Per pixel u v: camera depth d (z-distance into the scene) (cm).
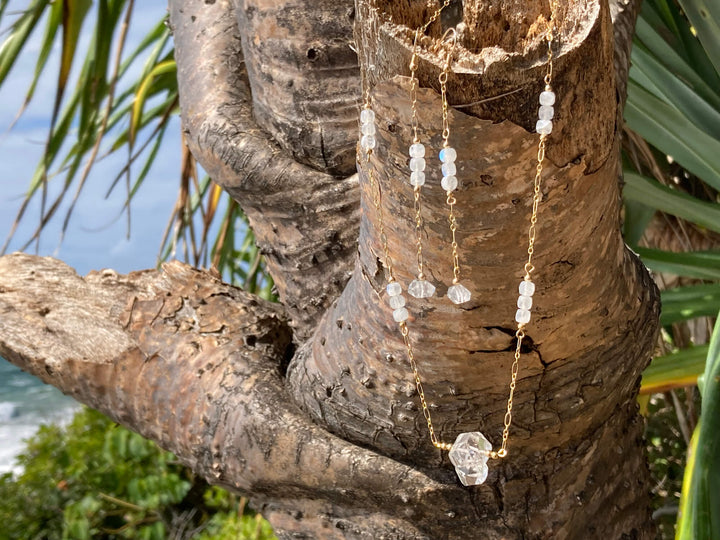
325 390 65
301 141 71
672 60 92
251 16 73
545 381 60
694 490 60
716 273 91
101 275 80
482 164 52
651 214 105
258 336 73
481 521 64
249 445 68
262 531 196
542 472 63
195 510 242
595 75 51
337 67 71
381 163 54
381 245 57
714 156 87
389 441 64
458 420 61
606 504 65
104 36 115
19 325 77
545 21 53
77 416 264
